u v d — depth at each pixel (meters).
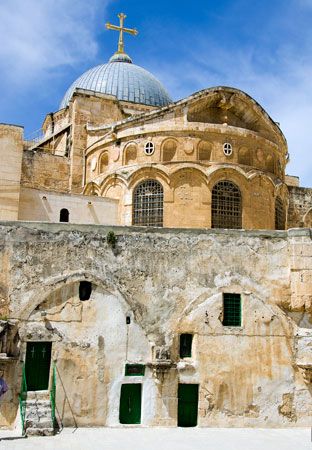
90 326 26.08
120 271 26.81
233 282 27.50
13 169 36.28
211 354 26.64
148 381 26.02
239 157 39.84
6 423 24.45
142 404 25.77
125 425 25.41
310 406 26.86
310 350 27.17
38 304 25.83
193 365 26.34
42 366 25.59
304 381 27.11
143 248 27.23
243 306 27.36
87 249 26.80
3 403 24.61
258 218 39.25
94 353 25.83
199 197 37.97
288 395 26.84
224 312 27.30
